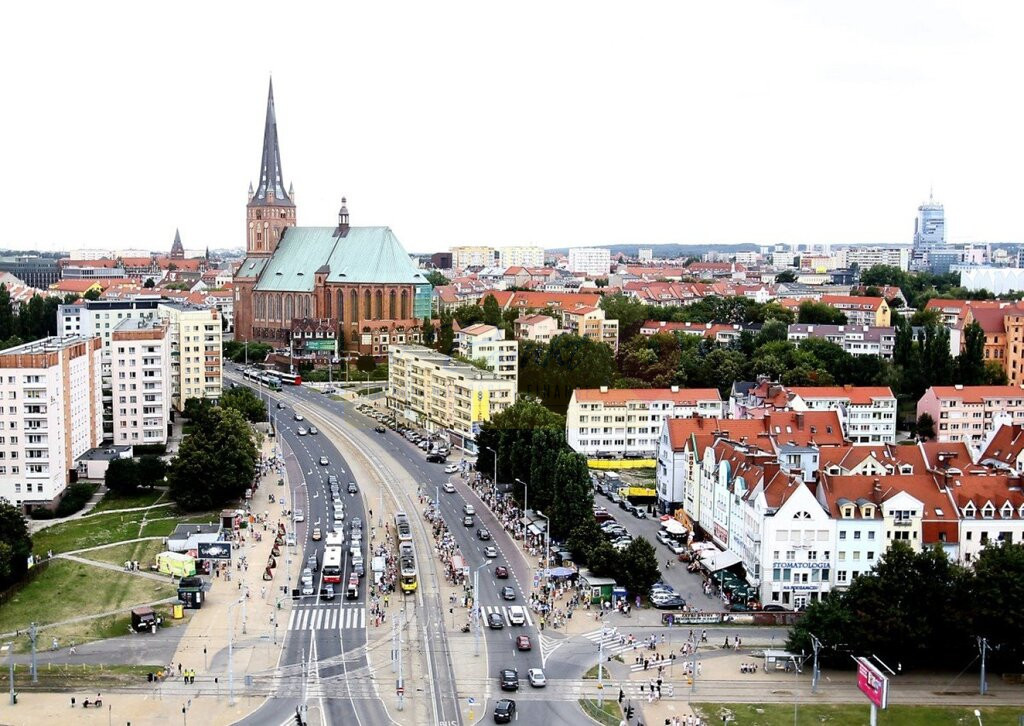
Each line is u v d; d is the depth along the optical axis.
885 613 164.38
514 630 183.12
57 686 158.75
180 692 157.38
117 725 146.25
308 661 169.25
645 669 167.88
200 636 179.12
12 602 193.75
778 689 161.75
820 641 166.12
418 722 148.50
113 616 187.50
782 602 194.88
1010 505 197.25
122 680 161.25
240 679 162.12
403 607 193.25
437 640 178.25
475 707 153.25
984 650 161.12
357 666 167.50
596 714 151.38
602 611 191.88
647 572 196.25
